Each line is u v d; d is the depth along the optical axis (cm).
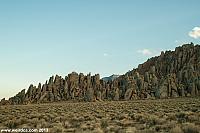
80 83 17600
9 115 4106
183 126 2330
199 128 2145
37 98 16200
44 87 17000
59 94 16712
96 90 16550
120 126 2802
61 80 17900
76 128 2619
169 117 3192
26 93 16612
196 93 14300
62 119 3444
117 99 15038
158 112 4141
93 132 2270
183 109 4531
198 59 17488
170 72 18012
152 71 18675
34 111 5228
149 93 15038
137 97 14875
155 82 16150
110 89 16425
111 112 4634
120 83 16988
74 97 16288
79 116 3812
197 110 4097
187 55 18600
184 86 14950
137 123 2975
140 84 15962
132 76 17350
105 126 2781
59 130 2450
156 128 2436
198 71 16050
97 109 5703
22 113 4709
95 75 17750
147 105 6706
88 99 15050
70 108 6400
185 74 15725
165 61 19425
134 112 4478
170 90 14662
